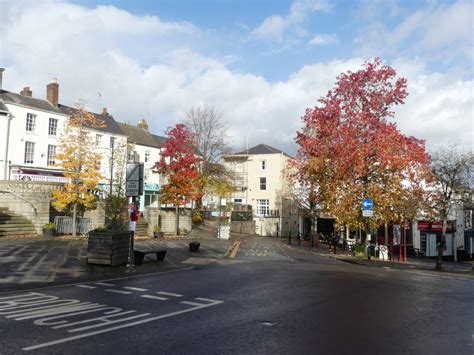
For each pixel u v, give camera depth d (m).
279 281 12.76
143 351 5.87
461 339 6.92
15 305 8.49
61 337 6.41
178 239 29.58
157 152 49.09
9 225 22.66
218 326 7.33
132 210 14.40
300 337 6.82
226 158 57.25
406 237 36.44
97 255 14.38
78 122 27.33
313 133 30.70
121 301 9.16
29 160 35.91
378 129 22.16
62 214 27.31
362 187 22.34
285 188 54.12
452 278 16.23
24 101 36.56
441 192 24.45
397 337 6.95
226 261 18.48
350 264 20.53
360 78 23.11
